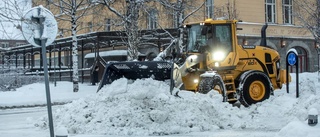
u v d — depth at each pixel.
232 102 16.11
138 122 11.48
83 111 12.25
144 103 12.04
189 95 13.09
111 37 32.53
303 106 13.62
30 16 9.00
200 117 12.08
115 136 11.00
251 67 17.33
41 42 9.02
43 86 30.98
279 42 36.91
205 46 15.81
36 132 12.09
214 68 15.84
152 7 27.70
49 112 8.79
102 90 13.10
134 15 24.53
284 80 18.64
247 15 35.34
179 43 16.80
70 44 39.31
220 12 30.45
